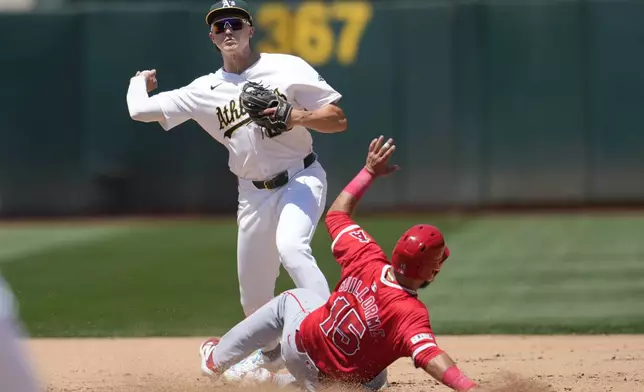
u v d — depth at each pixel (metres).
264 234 20.72
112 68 60.94
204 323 30.52
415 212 60.41
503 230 52.12
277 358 20.11
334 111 20.12
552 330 28.70
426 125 60.00
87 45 60.97
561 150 59.31
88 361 24.34
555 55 59.16
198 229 55.69
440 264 16.02
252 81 20.50
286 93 20.45
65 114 61.25
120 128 61.03
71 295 35.94
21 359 10.94
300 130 20.41
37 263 44.22
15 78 61.22
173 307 33.25
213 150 60.88
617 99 59.03
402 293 15.88
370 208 60.75
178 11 60.41
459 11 59.56
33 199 61.62
